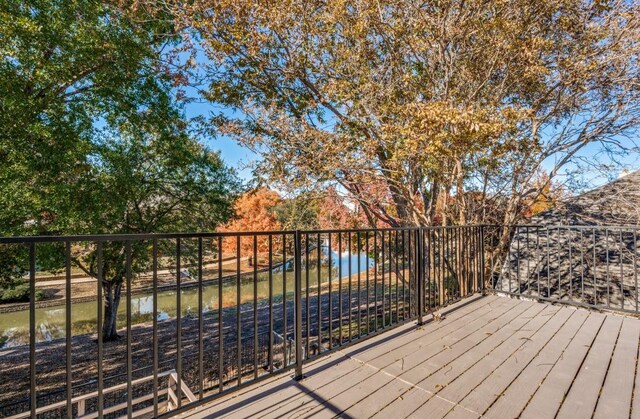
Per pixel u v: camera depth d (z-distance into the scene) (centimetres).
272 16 583
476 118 436
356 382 213
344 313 852
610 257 591
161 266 1061
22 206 682
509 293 424
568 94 611
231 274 1973
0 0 630
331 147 600
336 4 575
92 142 794
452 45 599
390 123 574
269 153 654
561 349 259
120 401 624
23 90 688
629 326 309
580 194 693
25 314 1477
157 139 932
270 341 216
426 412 179
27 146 691
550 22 562
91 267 984
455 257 401
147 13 718
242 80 693
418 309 319
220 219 1108
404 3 583
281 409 184
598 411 179
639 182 723
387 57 634
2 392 686
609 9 543
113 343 995
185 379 675
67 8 684
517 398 192
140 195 941
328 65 652
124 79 809
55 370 802
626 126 634
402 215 705
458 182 604
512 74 592
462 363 237
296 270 221
